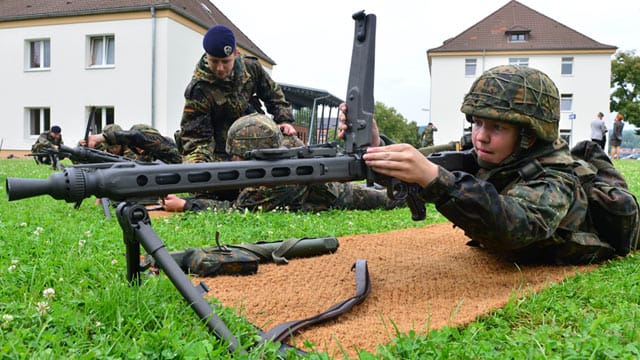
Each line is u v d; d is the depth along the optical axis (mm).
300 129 16359
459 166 3738
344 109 3145
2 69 30656
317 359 2199
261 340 2400
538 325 2768
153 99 27672
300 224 5730
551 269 3793
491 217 3004
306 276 3535
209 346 2189
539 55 49781
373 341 2477
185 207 6664
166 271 2496
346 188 7234
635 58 61875
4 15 30109
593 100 49438
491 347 2369
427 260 4059
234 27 37438
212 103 7891
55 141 17312
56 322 2457
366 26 3088
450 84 50969
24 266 3326
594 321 2580
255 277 3480
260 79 8562
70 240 4281
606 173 4211
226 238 4852
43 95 29984
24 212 6016
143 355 2176
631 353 2303
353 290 3254
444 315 2799
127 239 2627
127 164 2535
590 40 49750
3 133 30938
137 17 27688
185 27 28797
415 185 3139
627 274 3646
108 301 2590
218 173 2680
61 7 29422
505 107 3309
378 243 4715
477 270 3768
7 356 2059
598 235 4035
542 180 3389
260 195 6559
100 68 28609
